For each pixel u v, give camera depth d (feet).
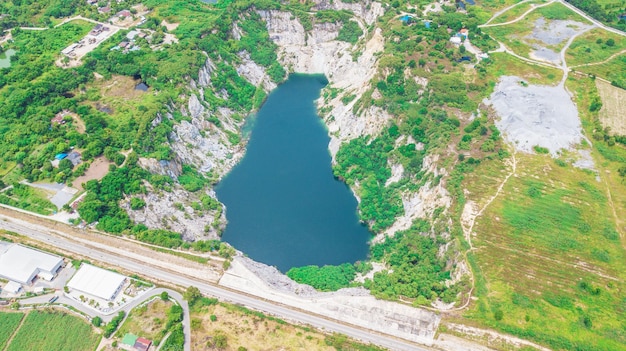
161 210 490.90
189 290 411.34
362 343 386.93
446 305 400.47
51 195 486.38
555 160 508.94
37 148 528.22
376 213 520.42
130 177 491.31
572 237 435.53
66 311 406.21
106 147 518.78
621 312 381.19
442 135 534.37
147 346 376.07
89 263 441.27
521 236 437.17
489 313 387.34
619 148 519.60
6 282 424.87
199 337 386.11
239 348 373.20
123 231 461.37
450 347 380.58
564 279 404.57
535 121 541.34
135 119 546.26
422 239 460.55
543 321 378.73
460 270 421.18
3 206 483.10
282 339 386.52
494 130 535.60
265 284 435.53
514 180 486.79
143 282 428.15
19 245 449.48
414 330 391.86
